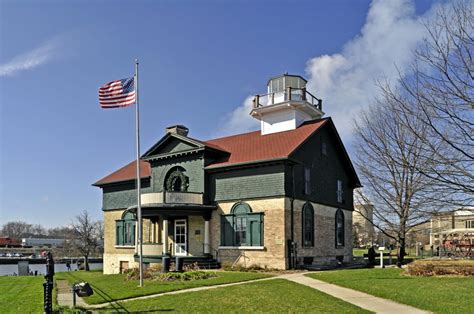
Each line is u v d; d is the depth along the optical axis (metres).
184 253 30.72
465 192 11.91
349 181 36.12
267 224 27.19
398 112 26.80
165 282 20.84
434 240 56.34
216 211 29.59
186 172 31.23
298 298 14.52
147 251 30.38
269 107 33.94
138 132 21.38
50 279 12.20
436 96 11.93
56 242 154.62
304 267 26.69
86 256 54.62
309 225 29.36
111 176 38.88
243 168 28.72
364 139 39.44
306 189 29.53
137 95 21.58
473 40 11.42
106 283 22.89
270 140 31.44
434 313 11.84
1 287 24.19
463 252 32.78
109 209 37.81
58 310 13.99
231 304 13.74
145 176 34.38
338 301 13.89
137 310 13.47
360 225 72.19
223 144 34.47
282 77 35.41
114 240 36.84
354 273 22.05
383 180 29.98
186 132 34.78
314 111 34.53
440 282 17.45
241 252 27.92
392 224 30.38
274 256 26.53
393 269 24.39
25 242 146.88
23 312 14.46
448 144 11.92
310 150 30.70
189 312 12.77
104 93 22.27
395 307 12.87
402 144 22.06
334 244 32.44
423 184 15.14
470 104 11.38
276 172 27.36
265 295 15.27
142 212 29.22
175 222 31.66
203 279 21.50
